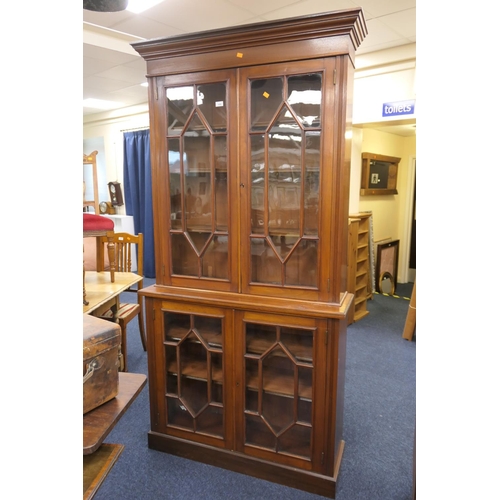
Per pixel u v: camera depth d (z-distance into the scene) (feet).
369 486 5.84
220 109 5.62
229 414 6.07
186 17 9.01
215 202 5.84
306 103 5.17
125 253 10.42
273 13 8.75
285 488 5.79
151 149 6.02
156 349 6.35
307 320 5.38
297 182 5.37
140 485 5.84
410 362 10.08
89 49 10.60
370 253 15.40
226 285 5.91
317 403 5.53
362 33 5.16
